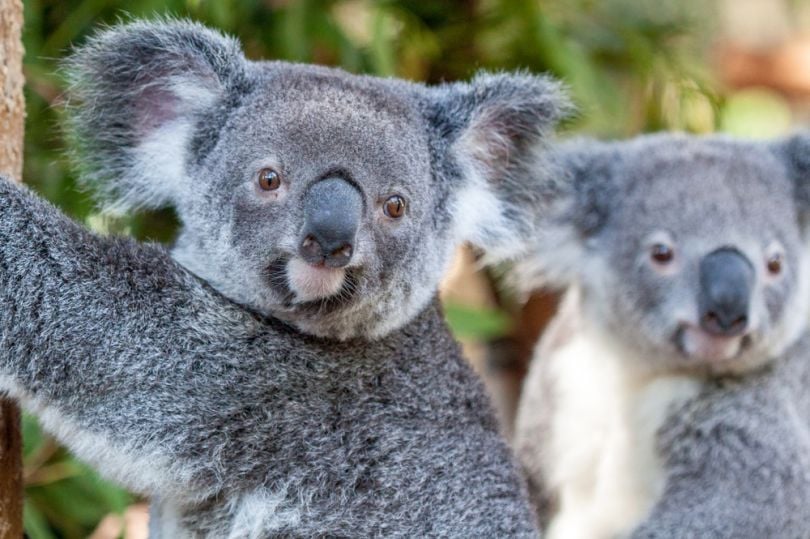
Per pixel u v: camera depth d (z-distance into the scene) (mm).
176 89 4812
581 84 7090
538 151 5301
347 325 4543
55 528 6496
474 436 4777
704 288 5863
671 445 6094
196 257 4656
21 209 4215
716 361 5961
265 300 4457
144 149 4855
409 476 4539
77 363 4195
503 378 8500
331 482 4438
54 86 6070
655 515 5719
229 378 4379
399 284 4629
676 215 6148
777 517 5688
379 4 6840
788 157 6520
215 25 6473
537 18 7266
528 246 5715
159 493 4395
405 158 4594
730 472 5871
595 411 6457
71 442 4270
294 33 6754
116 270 4305
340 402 4516
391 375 4645
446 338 4934
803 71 12836
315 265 4246
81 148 4867
